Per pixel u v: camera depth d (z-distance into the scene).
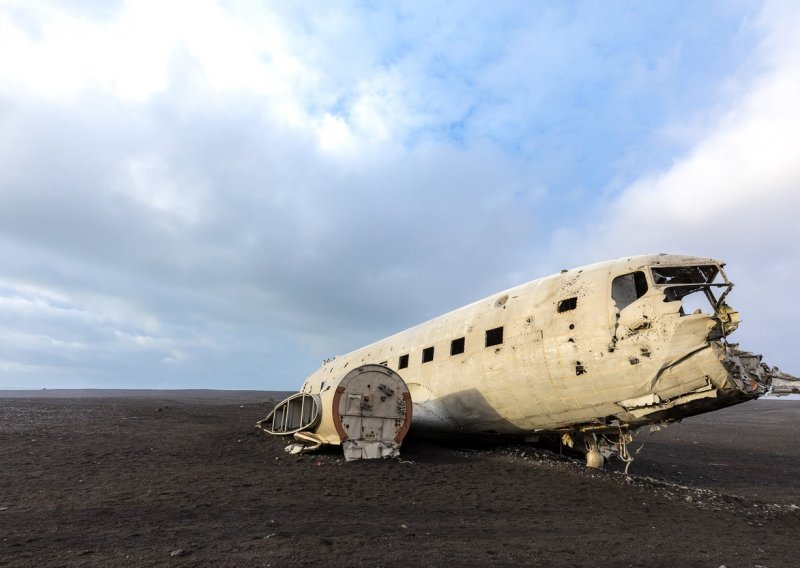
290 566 5.47
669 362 10.46
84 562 5.50
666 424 11.57
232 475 11.30
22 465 12.15
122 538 6.48
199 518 7.59
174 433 19.53
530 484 11.26
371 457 13.60
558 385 12.36
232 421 26.17
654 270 11.81
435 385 16.00
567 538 7.41
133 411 31.52
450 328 16.48
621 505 9.84
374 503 9.09
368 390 14.13
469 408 14.80
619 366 11.14
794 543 7.85
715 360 10.05
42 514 7.72
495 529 7.73
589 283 12.48
